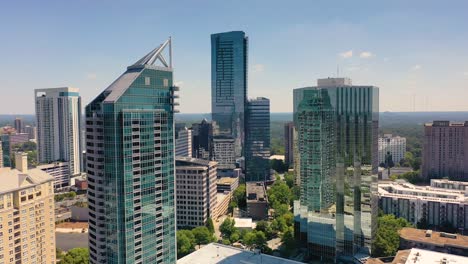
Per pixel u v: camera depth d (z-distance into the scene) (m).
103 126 176.12
